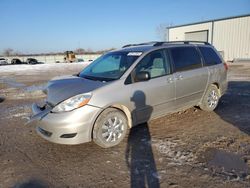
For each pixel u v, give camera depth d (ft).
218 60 19.16
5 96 30.53
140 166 10.64
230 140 13.12
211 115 17.92
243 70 58.44
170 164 10.71
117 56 15.34
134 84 13.25
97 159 11.44
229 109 19.58
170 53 15.67
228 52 96.63
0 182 9.66
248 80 38.75
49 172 10.37
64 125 11.23
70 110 11.37
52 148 12.85
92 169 10.53
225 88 19.94
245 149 11.94
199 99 17.65
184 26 112.68
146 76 13.14
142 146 12.72
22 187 9.29
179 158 11.23
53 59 245.45
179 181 9.35
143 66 13.99
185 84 15.94
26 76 64.08
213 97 18.79
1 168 10.82
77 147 12.85
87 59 242.99
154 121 16.67
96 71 15.30
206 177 9.55
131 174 10.02
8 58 232.94
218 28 98.48
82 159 11.50
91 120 11.71
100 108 11.88
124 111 13.19
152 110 14.28
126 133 13.99
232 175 9.62
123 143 13.17
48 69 95.35
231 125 15.56
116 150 12.35
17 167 10.87
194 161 10.90
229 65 77.15
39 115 11.98
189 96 16.53
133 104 13.16
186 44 17.19
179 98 15.78
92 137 12.22
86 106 11.52
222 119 16.89
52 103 12.14
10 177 10.02
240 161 10.75
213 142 12.92
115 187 9.16
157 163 10.85
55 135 11.50
